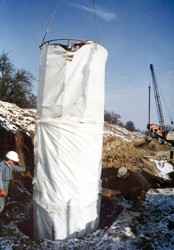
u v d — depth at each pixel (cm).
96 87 618
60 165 598
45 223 615
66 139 597
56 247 555
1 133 995
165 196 798
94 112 620
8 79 3095
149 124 2897
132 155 1844
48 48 613
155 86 4416
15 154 707
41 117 617
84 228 626
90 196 631
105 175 1237
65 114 595
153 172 1416
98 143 643
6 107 1595
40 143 620
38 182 621
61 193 599
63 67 593
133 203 780
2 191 671
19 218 724
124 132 3111
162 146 2681
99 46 619
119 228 614
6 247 535
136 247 545
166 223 641
